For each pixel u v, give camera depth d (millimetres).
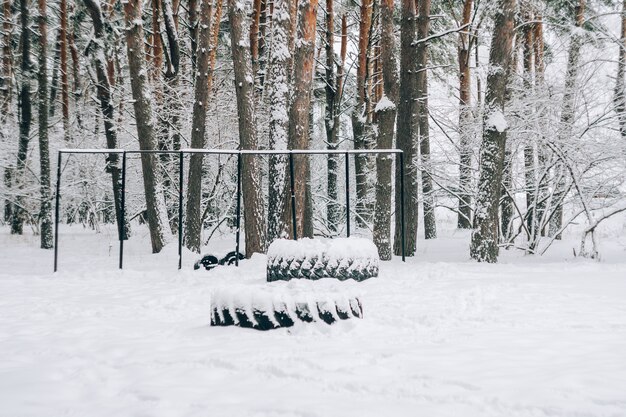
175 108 24172
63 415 4059
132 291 10867
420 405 3947
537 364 4855
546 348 5465
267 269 11258
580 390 4090
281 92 15555
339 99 26281
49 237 24297
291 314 6699
